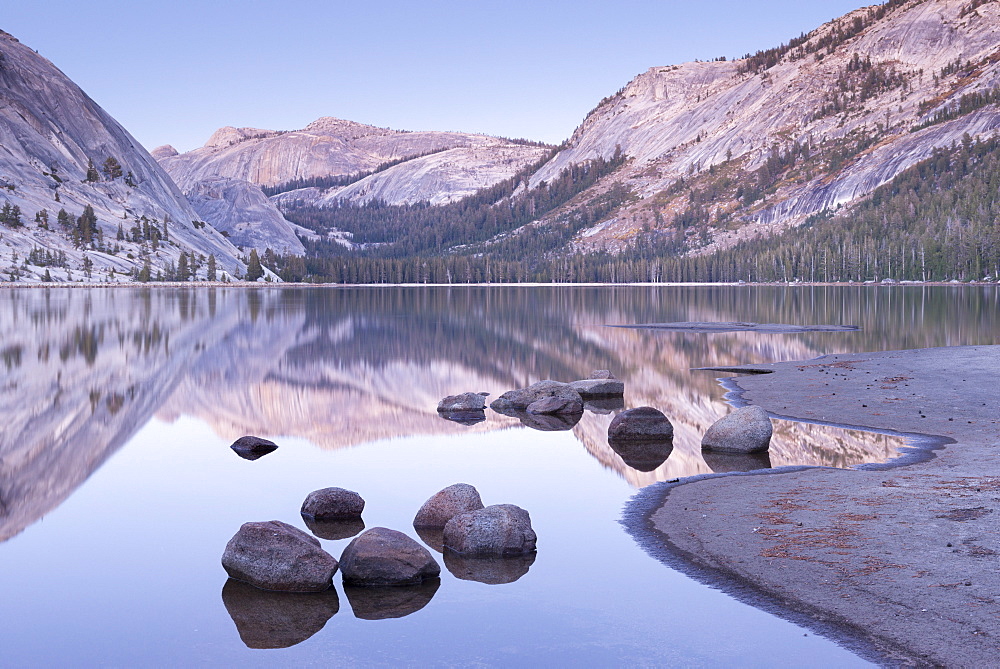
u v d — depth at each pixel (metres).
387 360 48.94
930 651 9.26
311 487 19.38
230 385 38.00
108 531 15.93
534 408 30.61
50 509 17.55
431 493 18.64
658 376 39.47
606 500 17.25
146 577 13.35
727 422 22.33
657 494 17.36
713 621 10.62
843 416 26.34
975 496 15.20
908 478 17.19
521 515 14.43
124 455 23.30
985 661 8.90
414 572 12.79
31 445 24.59
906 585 10.99
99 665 10.18
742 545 13.27
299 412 30.86
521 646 10.33
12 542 15.28
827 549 12.65
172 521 16.61
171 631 11.21
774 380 35.69
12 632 11.22
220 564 13.99
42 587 12.93
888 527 13.48
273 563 12.80
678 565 12.70
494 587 12.45
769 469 19.39
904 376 34.66
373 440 25.42
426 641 10.62
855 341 57.25
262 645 10.67
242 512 17.25
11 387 36.50
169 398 34.03
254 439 23.89
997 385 31.33
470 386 38.22
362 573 12.83
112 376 40.59
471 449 23.77
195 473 20.95
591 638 10.45
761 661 9.46
